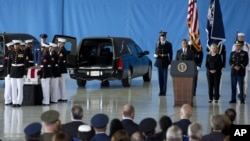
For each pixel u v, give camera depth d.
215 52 44.44
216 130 20.38
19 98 42.62
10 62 42.75
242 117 37.25
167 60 49.50
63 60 45.34
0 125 34.41
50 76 43.56
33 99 43.06
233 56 44.28
